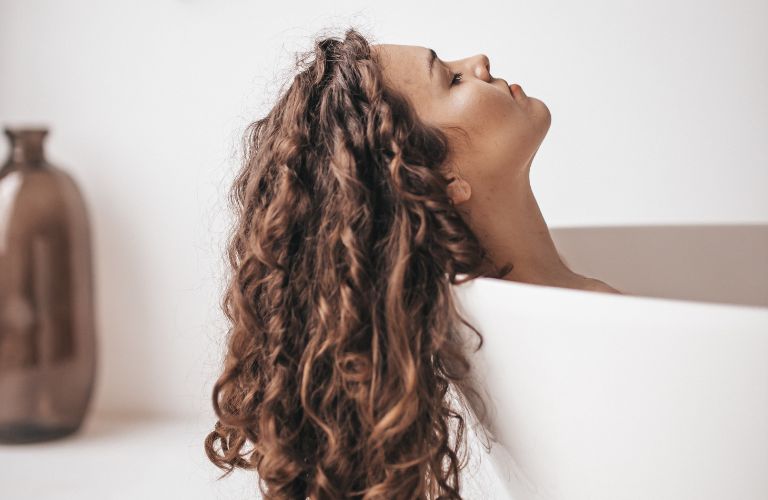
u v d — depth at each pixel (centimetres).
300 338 96
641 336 71
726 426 72
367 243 90
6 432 214
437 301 88
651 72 184
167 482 188
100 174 217
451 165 98
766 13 178
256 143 113
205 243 212
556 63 187
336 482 94
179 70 208
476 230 100
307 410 93
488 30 189
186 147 210
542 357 79
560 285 105
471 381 91
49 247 212
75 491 186
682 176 185
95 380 220
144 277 219
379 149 93
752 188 182
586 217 190
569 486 85
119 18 211
